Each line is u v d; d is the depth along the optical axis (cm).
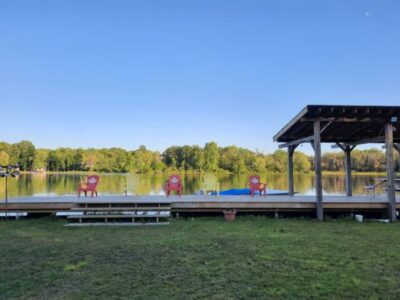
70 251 494
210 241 560
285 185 2603
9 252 489
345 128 1009
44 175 4644
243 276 379
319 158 855
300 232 657
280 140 1126
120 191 1878
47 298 319
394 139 1143
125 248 510
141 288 343
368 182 2736
